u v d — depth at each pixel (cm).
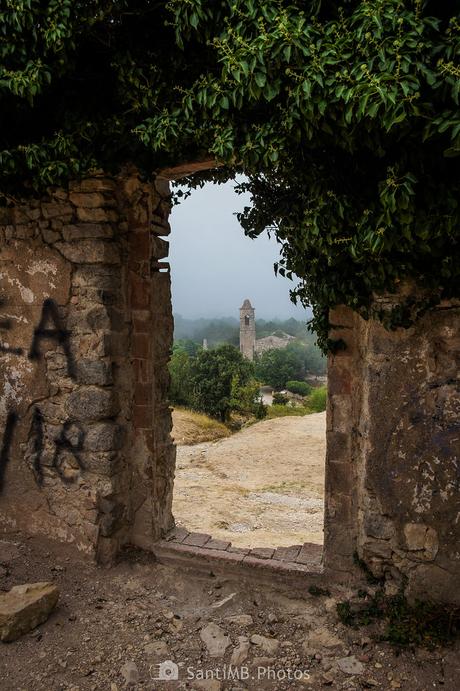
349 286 307
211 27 262
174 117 300
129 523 403
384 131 231
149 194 375
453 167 236
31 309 379
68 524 382
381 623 314
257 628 319
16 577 358
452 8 219
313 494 746
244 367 2131
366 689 271
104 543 378
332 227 272
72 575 370
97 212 355
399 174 233
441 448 303
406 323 299
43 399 381
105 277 362
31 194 369
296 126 246
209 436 1181
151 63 307
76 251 361
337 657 292
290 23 229
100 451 370
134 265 384
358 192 265
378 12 212
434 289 290
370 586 331
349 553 348
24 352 383
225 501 698
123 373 387
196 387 2034
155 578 372
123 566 384
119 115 332
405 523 313
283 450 1001
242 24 244
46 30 285
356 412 343
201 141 303
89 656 291
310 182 277
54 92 336
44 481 386
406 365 306
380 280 289
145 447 396
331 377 349
